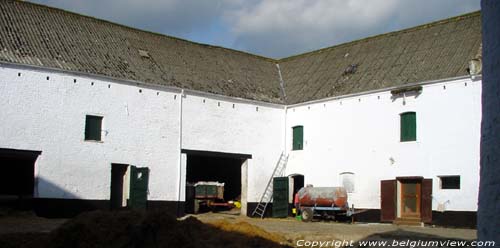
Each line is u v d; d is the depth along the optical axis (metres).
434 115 25.84
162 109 28.22
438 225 25.00
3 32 24.78
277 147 32.66
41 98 24.33
